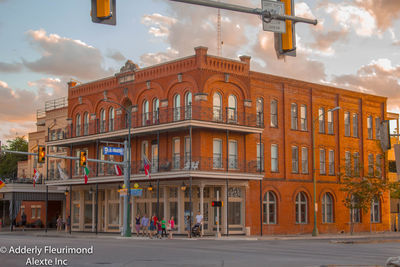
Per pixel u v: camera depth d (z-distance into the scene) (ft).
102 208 164.14
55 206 215.10
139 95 151.84
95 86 166.81
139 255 72.33
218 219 129.80
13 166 282.15
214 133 137.49
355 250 89.10
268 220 148.05
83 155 118.83
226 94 140.26
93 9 34.22
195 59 136.77
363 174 178.19
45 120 217.56
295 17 39.37
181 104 139.44
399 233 176.14
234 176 134.21
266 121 150.10
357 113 180.45
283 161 153.79
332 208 168.55
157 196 131.23
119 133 147.33
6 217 220.02
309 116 163.43
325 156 167.12
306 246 98.78
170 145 141.49
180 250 82.69
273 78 152.97
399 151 58.29
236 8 37.60
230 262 62.85
